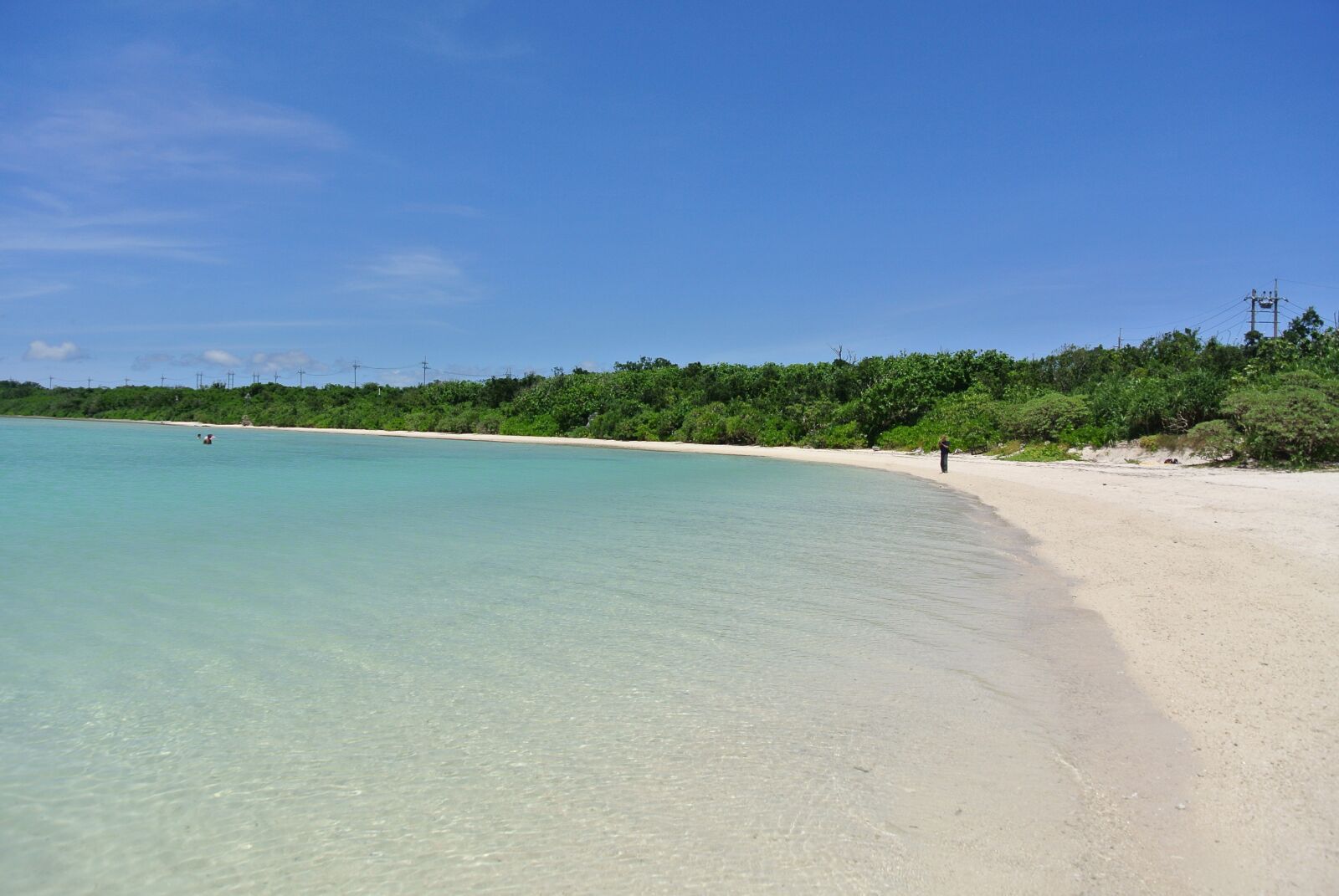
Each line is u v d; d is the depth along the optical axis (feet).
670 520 57.31
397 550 44.29
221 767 17.76
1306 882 12.90
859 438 151.02
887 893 12.98
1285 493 62.13
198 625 28.86
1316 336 140.67
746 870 13.69
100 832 15.17
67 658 24.99
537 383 271.69
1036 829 14.83
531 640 27.04
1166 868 13.50
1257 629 26.12
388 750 18.56
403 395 311.68
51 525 53.52
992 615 29.94
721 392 205.57
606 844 14.57
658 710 20.85
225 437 222.48
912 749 18.40
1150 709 20.15
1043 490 71.41
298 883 13.57
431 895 13.14
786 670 23.94
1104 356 160.56
